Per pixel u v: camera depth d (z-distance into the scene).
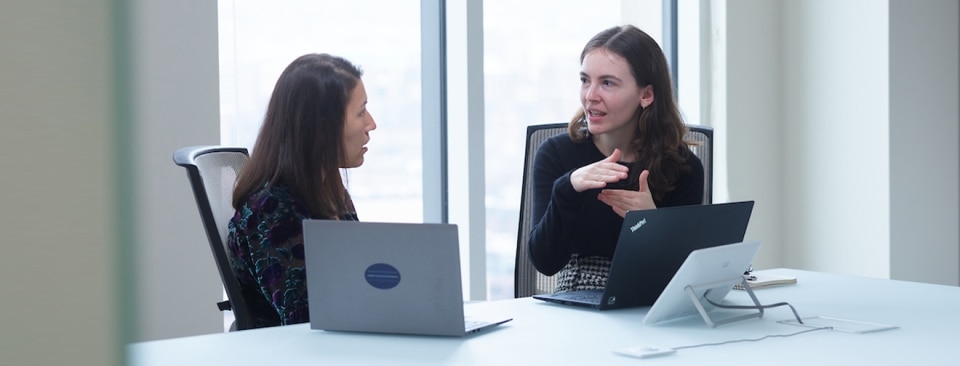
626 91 2.33
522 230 2.58
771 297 1.92
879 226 4.04
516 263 2.58
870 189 4.07
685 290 1.60
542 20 3.85
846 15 4.12
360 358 1.34
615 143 2.42
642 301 1.78
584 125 2.47
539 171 2.45
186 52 2.88
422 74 3.67
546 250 2.20
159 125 2.83
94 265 0.16
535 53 3.84
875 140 4.04
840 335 1.50
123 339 0.16
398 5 3.54
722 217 1.81
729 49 4.26
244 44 3.17
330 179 1.89
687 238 1.76
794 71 4.38
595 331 1.54
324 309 1.53
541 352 1.37
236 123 3.16
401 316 1.50
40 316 0.17
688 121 4.31
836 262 4.23
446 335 1.50
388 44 3.53
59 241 0.16
